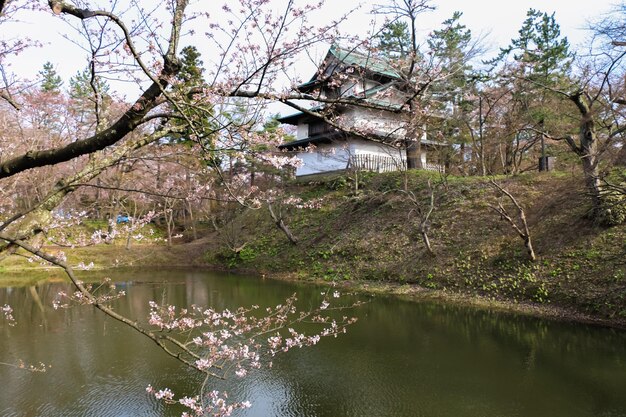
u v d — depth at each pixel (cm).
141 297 1680
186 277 2269
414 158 2305
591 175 1262
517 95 1992
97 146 289
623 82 1309
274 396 812
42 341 1143
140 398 810
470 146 2195
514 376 873
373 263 2000
